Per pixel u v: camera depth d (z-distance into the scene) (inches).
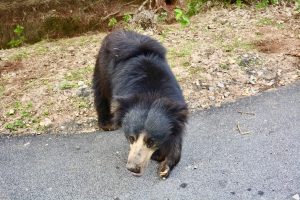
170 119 68.9
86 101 105.2
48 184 82.0
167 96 74.3
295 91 106.1
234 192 77.9
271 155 86.7
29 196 79.6
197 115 99.1
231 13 146.1
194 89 107.3
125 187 80.2
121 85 80.0
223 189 78.6
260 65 115.0
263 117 97.8
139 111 68.5
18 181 83.1
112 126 94.1
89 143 92.4
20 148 91.8
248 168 83.4
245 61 116.1
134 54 81.5
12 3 138.6
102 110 93.7
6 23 138.3
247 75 111.7
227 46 124.6
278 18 140.5
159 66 78.6
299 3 146.6
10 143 93.4
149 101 69.9
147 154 68.2
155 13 146.1
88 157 88.2
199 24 140.3
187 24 140.3
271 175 81.5
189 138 91.7
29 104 104.3
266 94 105.6
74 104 104.3
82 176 83.4
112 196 78.4
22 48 133.3
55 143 92.9
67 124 98.2
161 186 79.8
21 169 86.0
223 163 84.8
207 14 147.6
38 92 108.3
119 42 84.7
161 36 133.6
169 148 74.7
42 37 140.6
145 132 67.2
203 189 78.8
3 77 115.6
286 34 130.2
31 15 139.9
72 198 78.5
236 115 98.8
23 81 113.6
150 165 84.0
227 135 92.7
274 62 116.1
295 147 88.6
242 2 152.3
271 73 112.3
